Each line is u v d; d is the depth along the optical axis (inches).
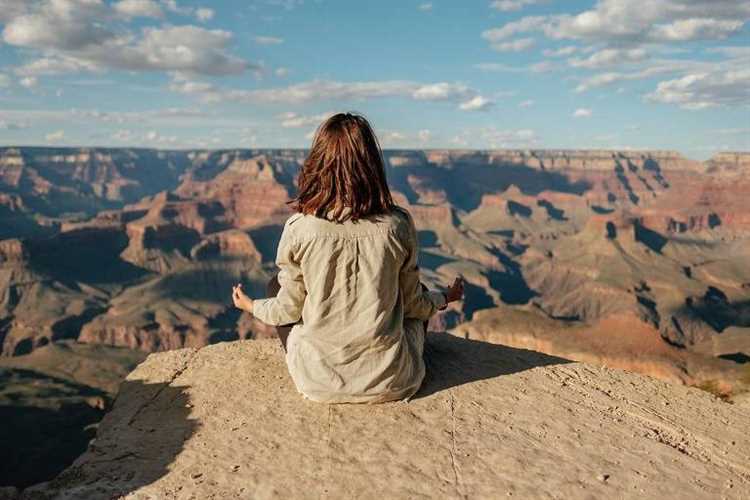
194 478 143.6
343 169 145.4
